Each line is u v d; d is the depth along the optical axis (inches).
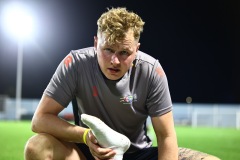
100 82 109.3
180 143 370.0
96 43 109.1
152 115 112.8
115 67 99.7
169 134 111.1
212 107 984.9
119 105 110.7
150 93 111.7
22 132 461.1
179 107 1006.4
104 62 100.4
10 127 576.1
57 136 106.7
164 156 109.7
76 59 111.5
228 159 239.6
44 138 104.2
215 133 559.8
